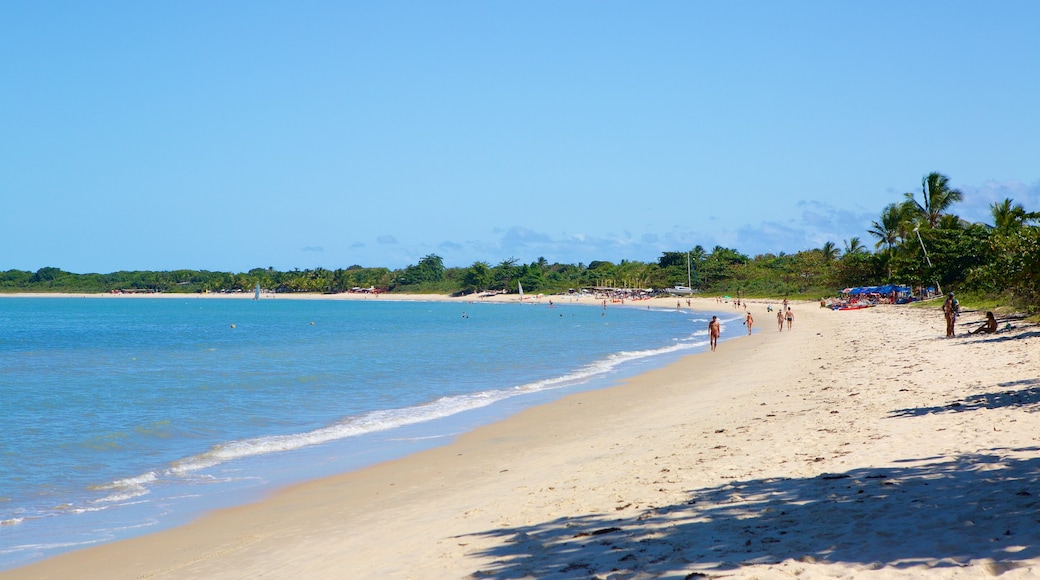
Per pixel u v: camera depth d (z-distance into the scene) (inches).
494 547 358.0
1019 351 1051.3
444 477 605.6
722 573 270.2
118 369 1643.7
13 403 1101.1
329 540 432.1
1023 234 1700.3
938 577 244.4
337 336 2861.7
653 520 368.8
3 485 616.4
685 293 6845.5
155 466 688.4
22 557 441.4
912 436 522.6
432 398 1113.4
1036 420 525.0
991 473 386.3
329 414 976.9
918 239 3412.9
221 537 467.8
